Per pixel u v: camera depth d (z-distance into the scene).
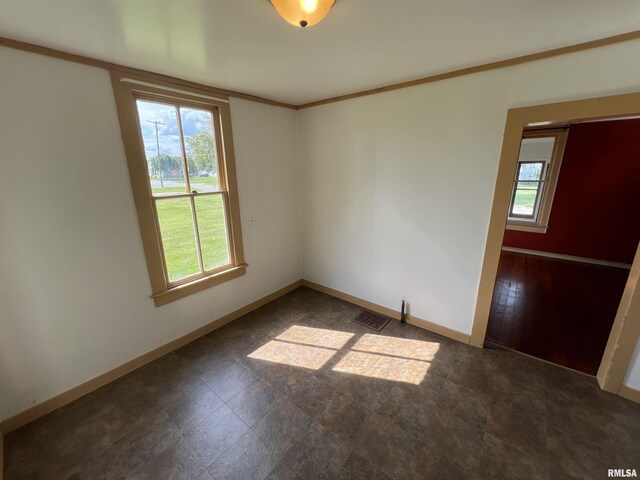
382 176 2.70
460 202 2.31
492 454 1.54
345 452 1.56
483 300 2.35
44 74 1.60
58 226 1.76
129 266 2.11
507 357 2.33
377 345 2.51
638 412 1.79
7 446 1.63
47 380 1.83
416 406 1.86
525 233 5.02
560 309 3.09
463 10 1.27
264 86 2.43
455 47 1.69
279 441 1.63
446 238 2.45
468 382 2.06
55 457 1.56
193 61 1.83
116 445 1.62
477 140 2.13
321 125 3.04
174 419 1.79
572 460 1.50
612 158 4.14
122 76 1.88
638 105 1.58
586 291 3.52
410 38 1.55
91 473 1.48
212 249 2.68
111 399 1.95
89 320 1.96
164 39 1.51
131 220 2.07
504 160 2.04
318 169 3.20
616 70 1.61
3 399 1.68
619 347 1.85
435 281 2.59
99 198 1.90
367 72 2.11
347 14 1.29
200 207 2.52
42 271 1.73
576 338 2.58
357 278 3.18
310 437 1.66
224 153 2.59
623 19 1.37
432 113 2.29
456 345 2.50
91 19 1.29
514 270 4.25
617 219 4.24
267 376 2.15
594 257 4.50
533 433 1.66
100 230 1.93
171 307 2.41
